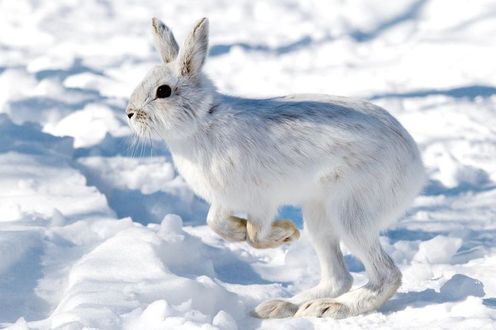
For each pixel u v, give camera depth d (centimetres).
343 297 1026
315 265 1262
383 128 1016
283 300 1041
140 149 1717
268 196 1021
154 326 893
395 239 1433
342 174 1010
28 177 1494
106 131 1808
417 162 1038
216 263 1258
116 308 941
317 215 1064
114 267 1052
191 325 881
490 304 1038
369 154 1005
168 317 903
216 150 1003
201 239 1335
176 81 1003
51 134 1714
